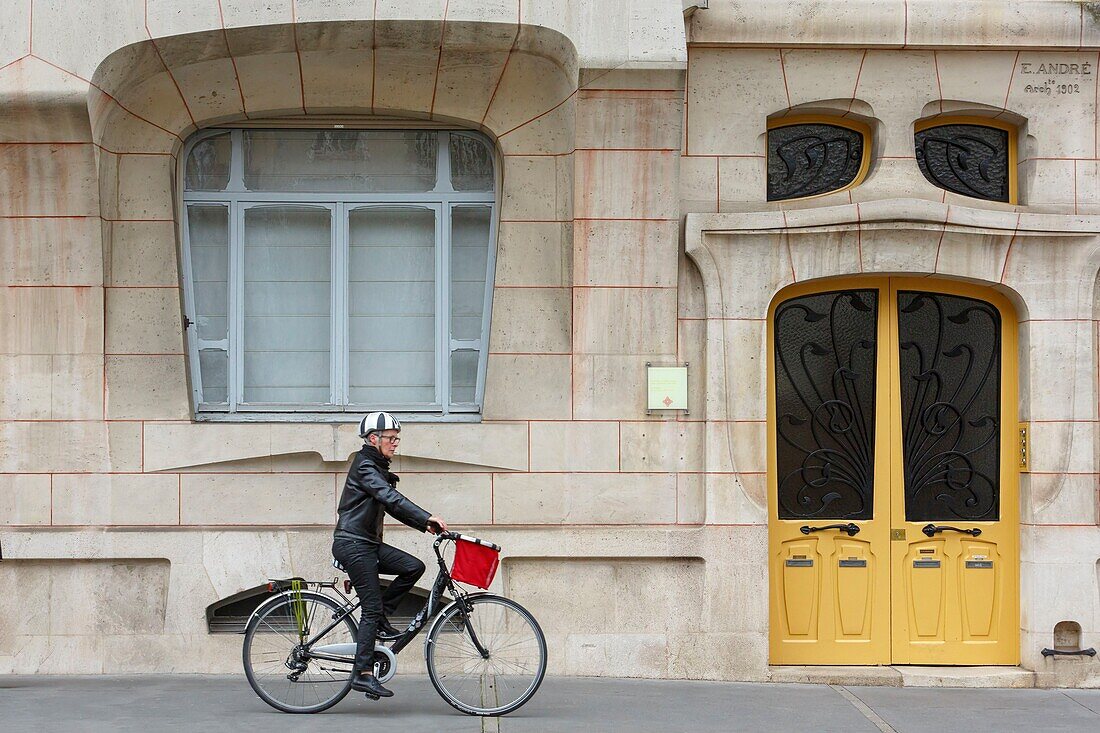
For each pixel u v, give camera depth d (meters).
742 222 8.45
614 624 8.46
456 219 8.86
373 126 8.85
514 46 8.33
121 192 8.54
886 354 8.77
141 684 7.99
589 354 8.52
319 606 7.18
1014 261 8.58
